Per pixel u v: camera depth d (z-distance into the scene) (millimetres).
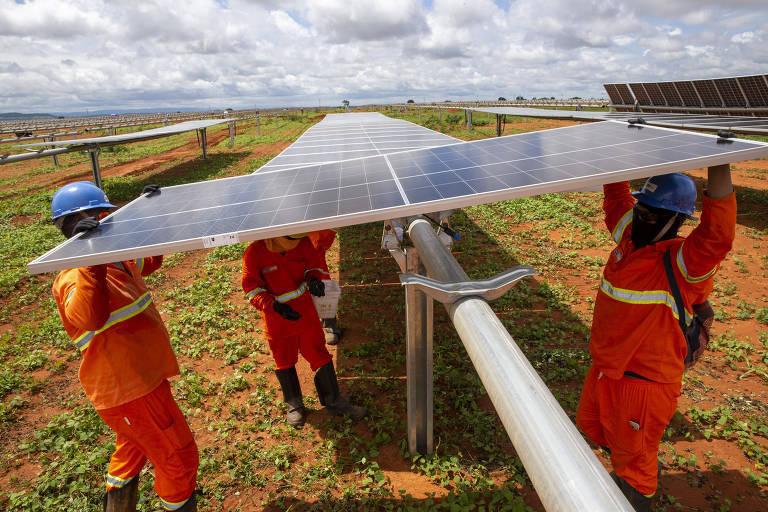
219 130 45250
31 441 4336
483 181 2785
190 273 8570
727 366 4926
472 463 3721
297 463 3896
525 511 3191
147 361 2857
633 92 21547
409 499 3383
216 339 6035
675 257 2469
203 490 3643
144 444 2906
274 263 3982
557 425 1574
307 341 4145
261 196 3334
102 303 2584
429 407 3674
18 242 10250
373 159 4273
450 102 95375
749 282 6969
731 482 3484
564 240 9078
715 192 2295
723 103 16047
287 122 52062
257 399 4723
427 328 3465
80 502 3592
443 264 3016
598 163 2674
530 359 5074
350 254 9047
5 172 23203
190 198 3506
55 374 5484
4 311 7176
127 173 20234
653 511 3229
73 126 39094
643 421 2611
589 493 1327
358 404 4570
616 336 2633
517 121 37438
